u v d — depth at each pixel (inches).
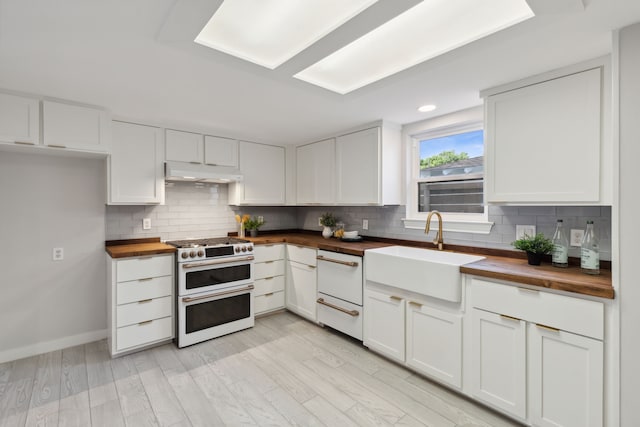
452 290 79.2
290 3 54.8
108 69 72.1
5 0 46.7
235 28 62.1
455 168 110.3
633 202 55.1
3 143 84.7
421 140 119.9
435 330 84.7
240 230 147.9
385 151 116.3
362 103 96.0
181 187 136.3
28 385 86.1
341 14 57.7
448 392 83.4
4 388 84.7
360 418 73.5
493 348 73.0
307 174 151.8
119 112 105.1
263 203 150.3
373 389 84.9
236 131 131.2
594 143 67.1
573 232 80.6
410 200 122.2
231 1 54.2
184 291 110.0
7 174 100.4
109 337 107.8
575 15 51.8
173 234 134.0
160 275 108.7
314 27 61.7
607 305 58.0
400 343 93.4
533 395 67.0
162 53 64.4
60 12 50.3
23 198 103.0
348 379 89.7
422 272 86.0
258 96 90.1
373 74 83.7
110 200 107.6
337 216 151.9
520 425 70.4
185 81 79.1
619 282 56.4
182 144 124.3
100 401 79.3
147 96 90.0
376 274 99.4
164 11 50.6
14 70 72.5
